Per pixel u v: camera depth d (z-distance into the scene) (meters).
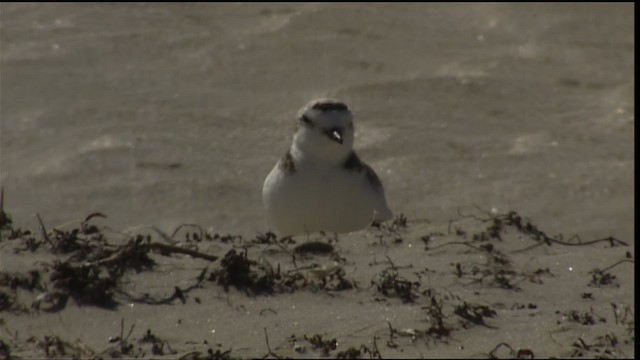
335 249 8.05
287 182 10.01
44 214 12.45
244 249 7.95
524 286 7.24
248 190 13.06
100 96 15.29
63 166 13.45
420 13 18.69
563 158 13.92
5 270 7.03
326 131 9.76
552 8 18.92
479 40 17.66
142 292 6.98
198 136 14.30
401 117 14.86
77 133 14.28
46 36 17.14
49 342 6.27
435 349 6.11
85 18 17.92
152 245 7.56
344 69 16.28
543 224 12.38
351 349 6.04
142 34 17.30
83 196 12.87
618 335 6.28
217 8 18.64
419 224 8.82
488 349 6.10
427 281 7.29
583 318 6.59
